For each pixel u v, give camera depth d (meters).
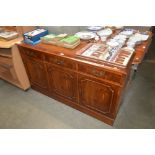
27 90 2.63
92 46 1.83
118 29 2.36
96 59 1.54
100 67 1.47
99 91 1.69
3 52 2.28
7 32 2.38
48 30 2.33
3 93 2.59
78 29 2.29
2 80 2.93
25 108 2.28
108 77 1.49
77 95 1.99
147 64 3.24
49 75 2.08
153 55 3.59
